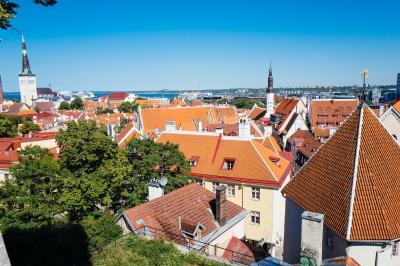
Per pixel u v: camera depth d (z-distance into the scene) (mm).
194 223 24344
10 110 149375
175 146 34719
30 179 27594
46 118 126812
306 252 16250
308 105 92125
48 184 28188
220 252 25078
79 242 20312
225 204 26594
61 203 27953
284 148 80062
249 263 21188
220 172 39562
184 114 75062
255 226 37938
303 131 75812
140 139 34719
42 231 20953
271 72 113188
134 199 30734
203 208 27078
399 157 21656
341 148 22594
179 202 26438
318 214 16172
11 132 75250
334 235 19891
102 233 22094
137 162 32562
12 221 25828
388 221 18641
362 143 21219
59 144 30172
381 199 19359
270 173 37062
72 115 143500
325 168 23125
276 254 36656
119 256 19422
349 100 86938
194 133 44969
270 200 36812
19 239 19641
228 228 26453
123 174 29922
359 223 18594
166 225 23875
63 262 18375
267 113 114688
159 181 27547
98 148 29469
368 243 18484
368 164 20484
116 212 31688
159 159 32531
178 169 34688
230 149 41031
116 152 31078
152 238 22062
